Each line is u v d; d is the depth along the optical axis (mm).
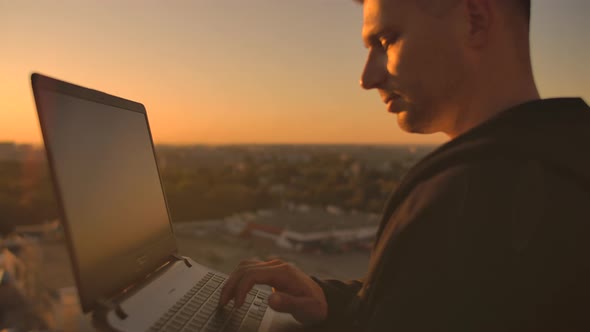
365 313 320
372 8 347
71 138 448
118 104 601
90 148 485
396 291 273
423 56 325
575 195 253
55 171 403
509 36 326
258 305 579
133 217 559
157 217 647
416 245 281
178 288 544
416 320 255
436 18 321
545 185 258
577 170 258
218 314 501
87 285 408
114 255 478
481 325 240
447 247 262
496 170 272
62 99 448
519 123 298
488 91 328
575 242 241
